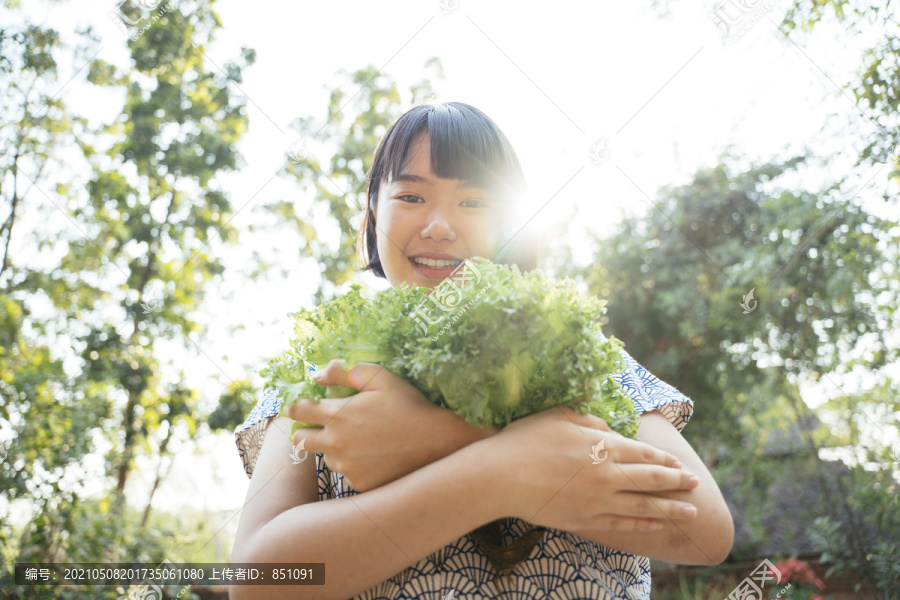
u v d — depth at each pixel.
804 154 5.20
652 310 7.49
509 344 0.84
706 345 6.88
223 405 5.21
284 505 0.95
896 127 4.30
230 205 6.30
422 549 0.80
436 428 0.86
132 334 5.56
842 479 5.05
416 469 0.86
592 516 0.82
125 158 6.30
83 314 6.04
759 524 5.76
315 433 0.88
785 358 5.80
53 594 3.93
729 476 6.59
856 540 4.29
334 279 4.52
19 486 4.34
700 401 6.99
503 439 0.83
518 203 1.23
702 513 0.88
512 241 1.22
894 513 4.27
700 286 6.96
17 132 6.16
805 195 5.54
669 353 7.29
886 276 4.90
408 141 1.16
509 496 0.79
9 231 6.15
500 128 1.24
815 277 5.52
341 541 0.81
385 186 1.20
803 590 4.25
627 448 0.84
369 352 0.89
